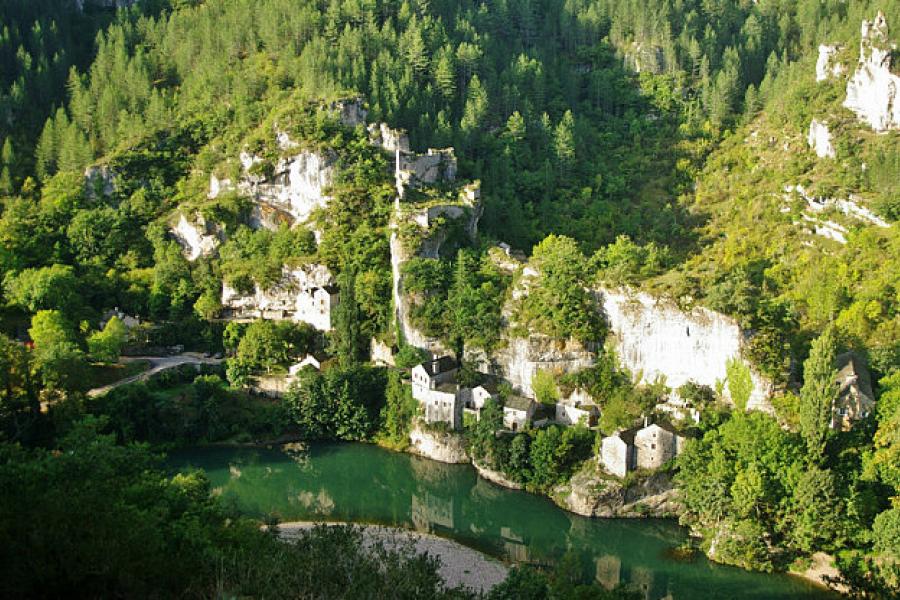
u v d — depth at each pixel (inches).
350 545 3769.7
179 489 4279.0
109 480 3774.6
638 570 5251.0
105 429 6771.7
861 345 6638.8
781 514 5191.9
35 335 7322.8
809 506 5068.9
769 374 5876.0
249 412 7234.3
